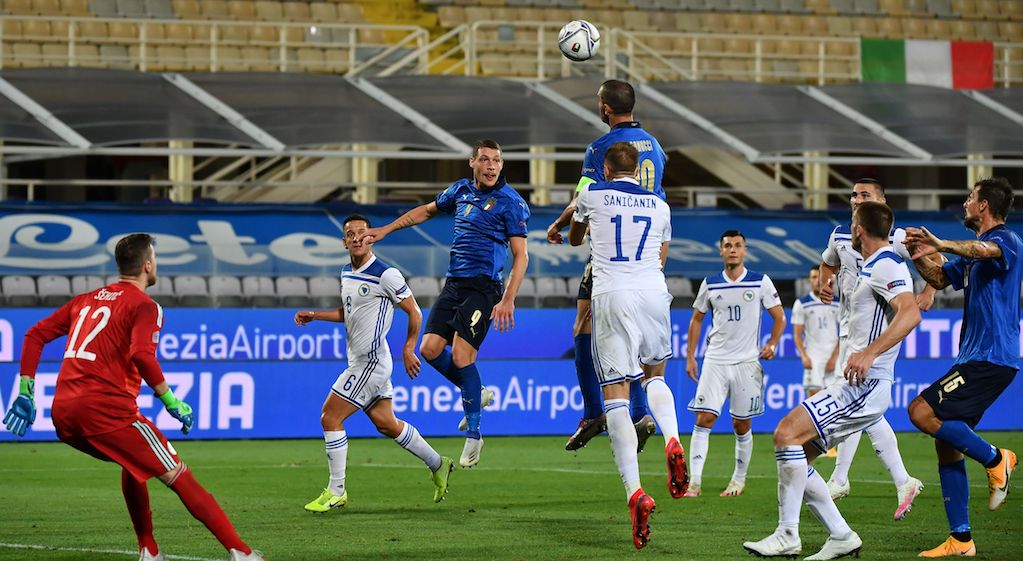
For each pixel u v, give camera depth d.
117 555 23.22
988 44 74.81
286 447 47.47
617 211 23.84
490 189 30.97
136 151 56.69
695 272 61.25
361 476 37.72
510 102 63.81
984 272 23.12
